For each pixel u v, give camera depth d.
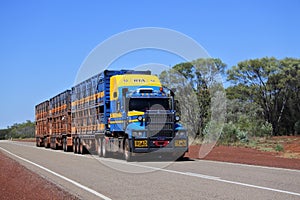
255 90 61.62
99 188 13.41
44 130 50.59
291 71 61.00
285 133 60.88
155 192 12.24
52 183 14.69
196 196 11.35
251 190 12.03
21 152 38.56
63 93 39.25
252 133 42.44
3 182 15.41
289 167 18.22
